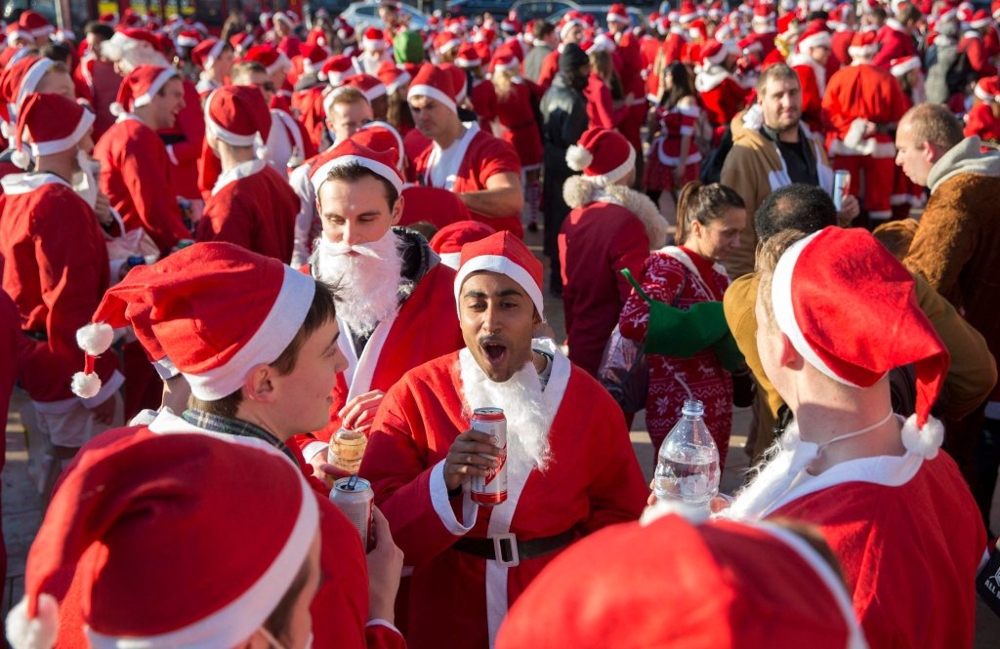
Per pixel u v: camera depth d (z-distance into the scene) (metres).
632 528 1.03
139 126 5.66
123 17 17.75
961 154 3.93
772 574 0.94
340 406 3.41
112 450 1.34
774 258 2.37
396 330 3.40
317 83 9.98
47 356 4.34
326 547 1.82
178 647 1.27
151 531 1.26
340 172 3.37
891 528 1.67
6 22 17.38
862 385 1.75
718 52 11.08
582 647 0.93
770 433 3.94
